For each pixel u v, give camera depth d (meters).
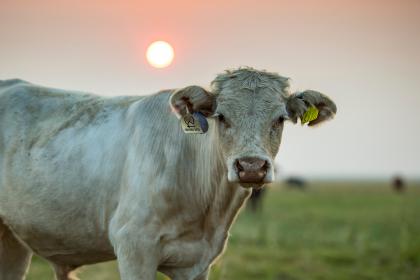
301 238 19.23
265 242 17.83
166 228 6.73
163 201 6.70
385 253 16.20
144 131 6.94
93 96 7.72
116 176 6.95
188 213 6.77
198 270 6.93
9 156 7.57
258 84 6.40
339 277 13.30
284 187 96.94
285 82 6.57
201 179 6.74
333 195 65.94
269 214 32.34
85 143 7.20
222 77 6.51
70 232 7.23
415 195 65.44
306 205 43.84
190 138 6.75
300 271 13.80
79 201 7.09
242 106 6.27
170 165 6.74
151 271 6.69
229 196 6.82
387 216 31.05
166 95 7.06
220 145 6.37
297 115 6.55
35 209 7.33
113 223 6.84
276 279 12.97
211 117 6.49
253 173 5.91
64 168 7.18
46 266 13.52
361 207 41.38
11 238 7.94
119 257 6.75
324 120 6.68
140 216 6.69
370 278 13.36
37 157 7.36
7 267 7.96
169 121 6.88
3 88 8.14
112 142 7.09
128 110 7.26
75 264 7.65
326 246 17.75
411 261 15.10
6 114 7.78
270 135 6.26
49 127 7.49
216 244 6.96
